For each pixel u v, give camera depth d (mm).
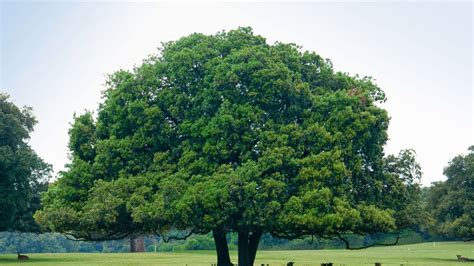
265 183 28766
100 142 32719
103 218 29531
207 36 34906
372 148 32750
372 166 33406
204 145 30797
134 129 32938
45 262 54469
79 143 34688
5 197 56625
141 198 29406
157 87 32969
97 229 31719
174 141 32562
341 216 28172
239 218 30109
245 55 31875
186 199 28250
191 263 52031
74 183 32656
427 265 50969
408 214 33969
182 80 32844
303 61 35250
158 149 32625
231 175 28703
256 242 34875
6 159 55625
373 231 31469
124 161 32531
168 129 32031
